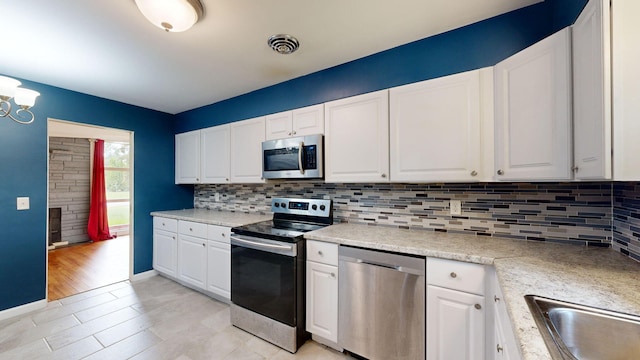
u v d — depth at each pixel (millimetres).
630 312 761
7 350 1866
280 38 1796
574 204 1537
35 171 2520
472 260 1315
